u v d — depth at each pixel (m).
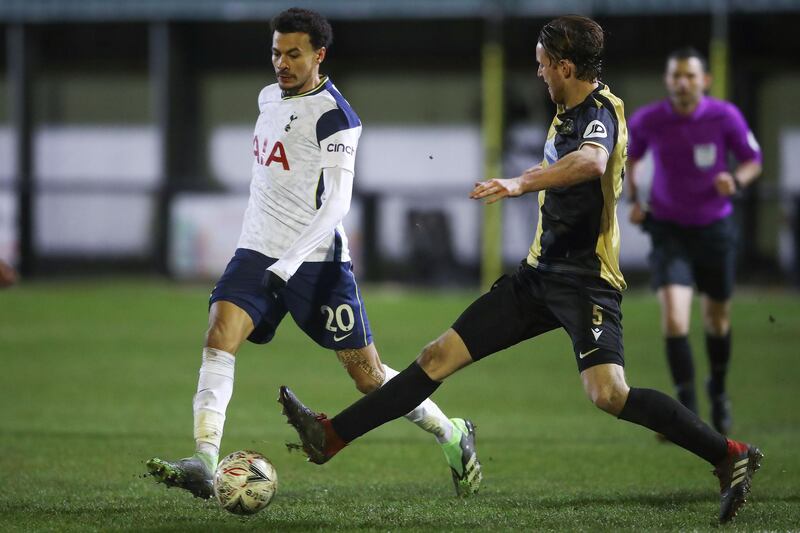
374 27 94.00
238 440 29.64
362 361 21.25
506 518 19.03
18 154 94.62
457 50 94.25
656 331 56.47
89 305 66.75
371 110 96.31
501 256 76.75
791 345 52.09
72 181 98.00
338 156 20.16
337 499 21.17
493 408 36.31
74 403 36.28
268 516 19.16
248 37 94.88
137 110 97.31
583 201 18.56
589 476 24.58
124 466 25.33
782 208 75.81
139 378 41.84
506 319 19.06
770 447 28.89
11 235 80.56
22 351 48.91
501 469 25.55
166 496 21.38
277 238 20.39
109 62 96.62
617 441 29.95
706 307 30.95
